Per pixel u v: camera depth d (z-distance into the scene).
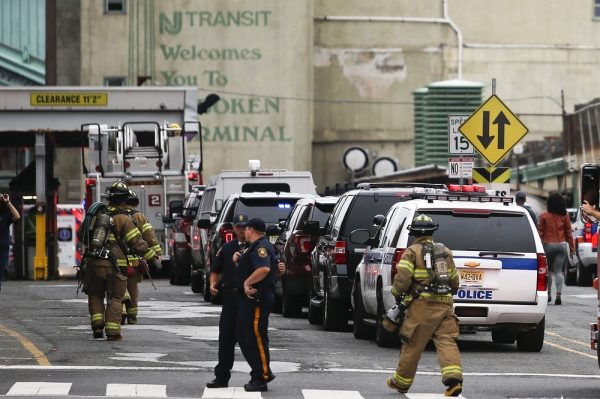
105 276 61.31
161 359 54.00
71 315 76.88
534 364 54.66
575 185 158.62
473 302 57.44
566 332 68.81
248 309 45.03
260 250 45.12
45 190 131.50
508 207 58.28
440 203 58.00
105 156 122.00
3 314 77.56
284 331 68.50
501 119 88.12
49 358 53.94
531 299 57.66
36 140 131.62
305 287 76.44
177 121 131.38
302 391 45.28
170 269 119.44
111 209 61.88
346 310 68.25
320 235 74.94
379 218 64.69
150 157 121.69
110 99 131.62
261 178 102.06
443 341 44.56
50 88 131.50
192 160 133.25
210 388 45.62
